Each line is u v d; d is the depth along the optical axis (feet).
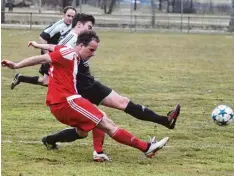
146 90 100.37
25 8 359.25
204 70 136.05
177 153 54.54
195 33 278.26
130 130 65.72
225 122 57.72
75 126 48.67
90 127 48.16
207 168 49.08
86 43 48.62
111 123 49.11
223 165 50.26
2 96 89.51
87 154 53.47
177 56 171.63
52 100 48.52
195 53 183.73
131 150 55.36
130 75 121.90
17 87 99.66
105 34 261.03
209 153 54.85
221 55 178.60
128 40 231.30
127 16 290.76
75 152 54.08
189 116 75.66
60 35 70.33
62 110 48.19
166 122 53.52
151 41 229.25
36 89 97.91
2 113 74.84
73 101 47.98
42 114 74.90
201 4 347.36
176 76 122.31
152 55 172.65
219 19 310.45
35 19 294.46
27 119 71.15
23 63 47.96
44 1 352.28
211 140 60.95
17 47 186.70
